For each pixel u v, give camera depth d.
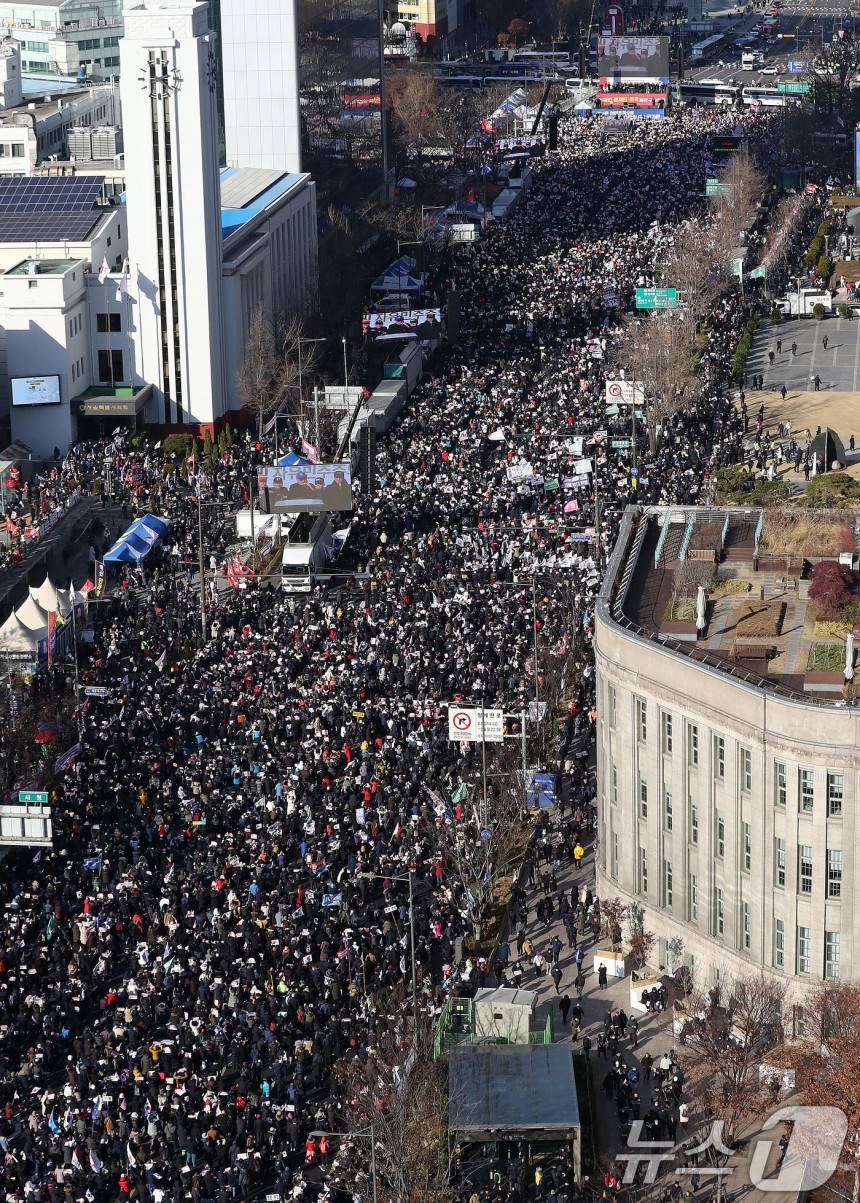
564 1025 169.50
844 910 162.38
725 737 166.38
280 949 171.38
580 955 175.50
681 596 184.38
